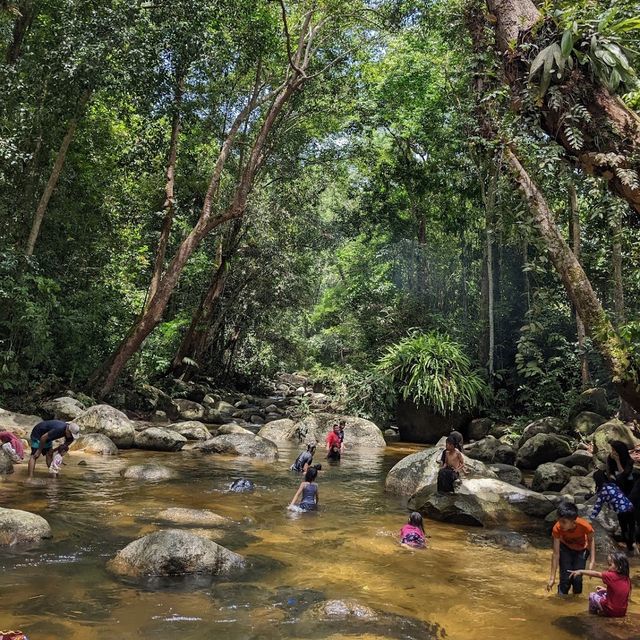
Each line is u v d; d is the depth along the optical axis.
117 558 4.95
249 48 17.75
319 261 30.84
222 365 27.30
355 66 21.38
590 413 13.99
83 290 17.20
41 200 14.73
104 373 16.28
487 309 19.20
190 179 20.98
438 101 20.36
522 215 7.91
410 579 5.11
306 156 23.81
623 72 4.74
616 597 4.35
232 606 4.18
